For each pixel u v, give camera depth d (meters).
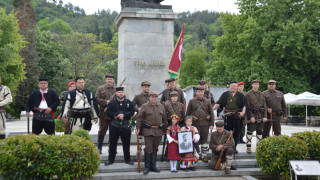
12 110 35.56
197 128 7.92
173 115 7.55
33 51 37.00
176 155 7.25
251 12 28.23
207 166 7.83
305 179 6.80
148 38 11.40
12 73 27.34
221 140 7.63
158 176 7.07
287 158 6.84
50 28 70.31
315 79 28.97
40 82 7.54
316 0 26.64
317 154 7.41
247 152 8.53
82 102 7.68
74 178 5.91
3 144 5.70
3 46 24.91
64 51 46.41
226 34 30.88
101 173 7.11
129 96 11.05
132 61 11.21
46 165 5.66
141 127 7.54
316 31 27.62
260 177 7.56
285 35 25.16
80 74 39.50
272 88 9.05
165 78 11.41
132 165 7.45
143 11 11.27
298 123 25.50
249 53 28.98
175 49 10.83
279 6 25.80
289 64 27.56
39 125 7.44
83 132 7.13
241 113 8.20
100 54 44.62
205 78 35.34
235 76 29.06
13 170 5.56
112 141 7.41
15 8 39.59
